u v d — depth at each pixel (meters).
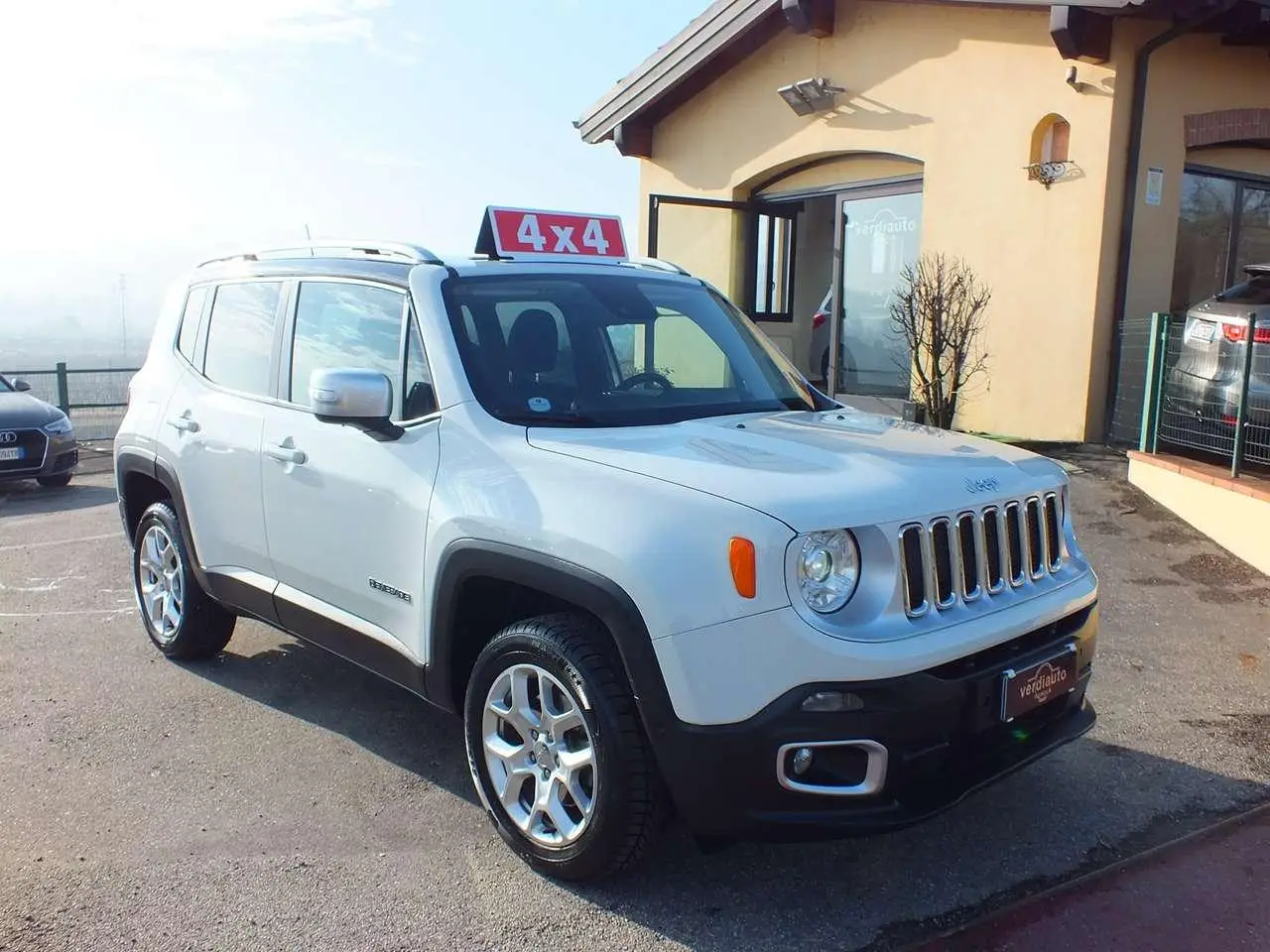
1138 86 8.78
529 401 3.68
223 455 4.62
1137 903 3.19
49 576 7.40
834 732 2.75
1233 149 10.20
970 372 9.34
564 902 3.21
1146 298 9.23
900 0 9.89
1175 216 9.34
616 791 3.02
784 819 2.80
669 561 2.85
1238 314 7.08
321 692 4.99
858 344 11.57
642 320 4.28
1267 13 8.41
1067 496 3.65
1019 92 9.34
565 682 3.14
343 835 3.63
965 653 2.93
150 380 5.38
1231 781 3.98
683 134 12.88
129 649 5.67
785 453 3.27
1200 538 6.95
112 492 11.92
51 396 16.17
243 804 3.86
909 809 2.85
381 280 4.05
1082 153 8.93
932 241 10.18
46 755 4.29
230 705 4.83
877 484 2.98
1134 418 8.98
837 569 2.84
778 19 11.32
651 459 3.15
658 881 3.31
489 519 3.30
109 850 3.53
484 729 3.47
